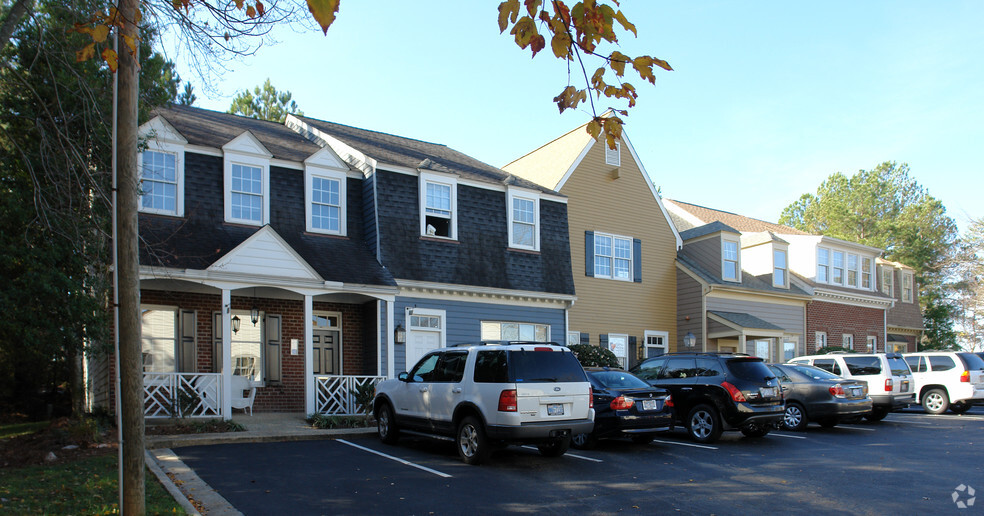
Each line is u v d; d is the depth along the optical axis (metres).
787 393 15.98
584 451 12.41
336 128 22.52
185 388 15.21
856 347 32.31
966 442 13.73
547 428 10.52
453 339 19.23
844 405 15.38
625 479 9.84
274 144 19.02
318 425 14.37
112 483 8.77
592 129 5.81
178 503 7.95
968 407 21.08
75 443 11.51
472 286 19.52
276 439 12.92
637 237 25.50
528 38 5.33
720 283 26.19
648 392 12.76
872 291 33.88
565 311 21.86
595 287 23.86
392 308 17.31
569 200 23.66
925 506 8.34
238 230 16.53
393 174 19.11
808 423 17.03
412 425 12.18
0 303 10.99
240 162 16.97
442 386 11.51
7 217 11.45
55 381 17.27
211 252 15.29
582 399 11.03
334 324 18.31
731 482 9.69
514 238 21.22
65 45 10.95
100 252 12.30
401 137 24.67
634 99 5.63
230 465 10.34
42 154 10.32
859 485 9.52
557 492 8.98
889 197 52.03
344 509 7.98
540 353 10.92
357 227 18.86
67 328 11.79
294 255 15.88
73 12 10.24
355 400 16.44
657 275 26.00
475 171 22.20
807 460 11.51
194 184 16.28
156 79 14.34
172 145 15.96
